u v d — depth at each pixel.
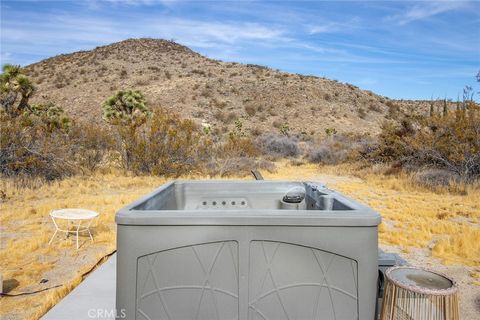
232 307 2.37
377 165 14.69
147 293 2.36
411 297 2.36
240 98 54.66
